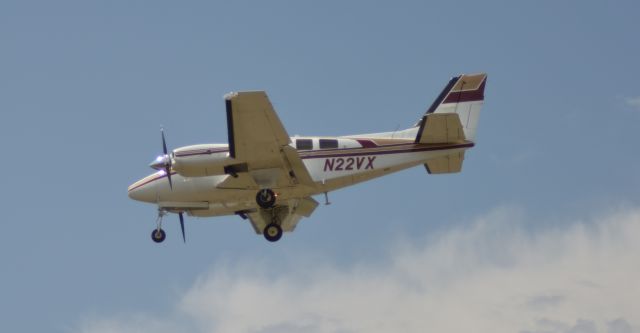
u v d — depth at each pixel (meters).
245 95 72.75
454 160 87.81
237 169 81.19
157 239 89.69
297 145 85.88
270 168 81.38
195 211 90.62
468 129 90.06
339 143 86.06
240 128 75.75
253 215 93.06
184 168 80.81
